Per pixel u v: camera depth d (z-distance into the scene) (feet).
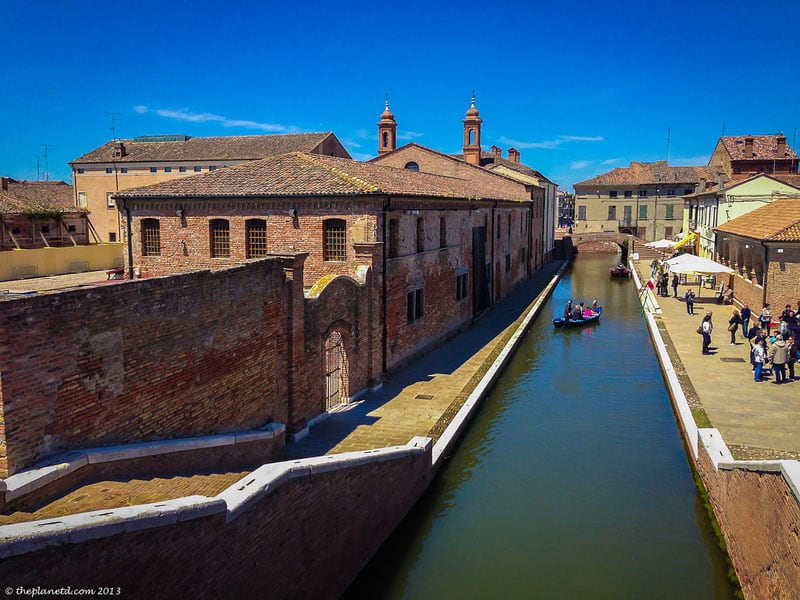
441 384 78.79
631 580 45.19
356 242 73.00
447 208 100.42
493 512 54.29
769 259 97.96
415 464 53.88
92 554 24.67
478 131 202.08
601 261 262.47
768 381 74.69
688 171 296.92
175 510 28.07
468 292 115.03
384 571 46.68
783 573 34.14
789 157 251.19
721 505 48.29
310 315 61.00
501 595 43.75
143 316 39.17
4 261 143.54
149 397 39.99
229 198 78.13
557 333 120.26
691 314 119.44
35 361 32.09
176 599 28.45
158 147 210.18
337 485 41.91
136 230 85.25
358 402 71.05
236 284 48.57
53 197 212.84
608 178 308.81
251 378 51.37
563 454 65.16
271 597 35.22
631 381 89.20
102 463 35.04
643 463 62.90
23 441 31.65
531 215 195.72
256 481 34.73
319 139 202.08
